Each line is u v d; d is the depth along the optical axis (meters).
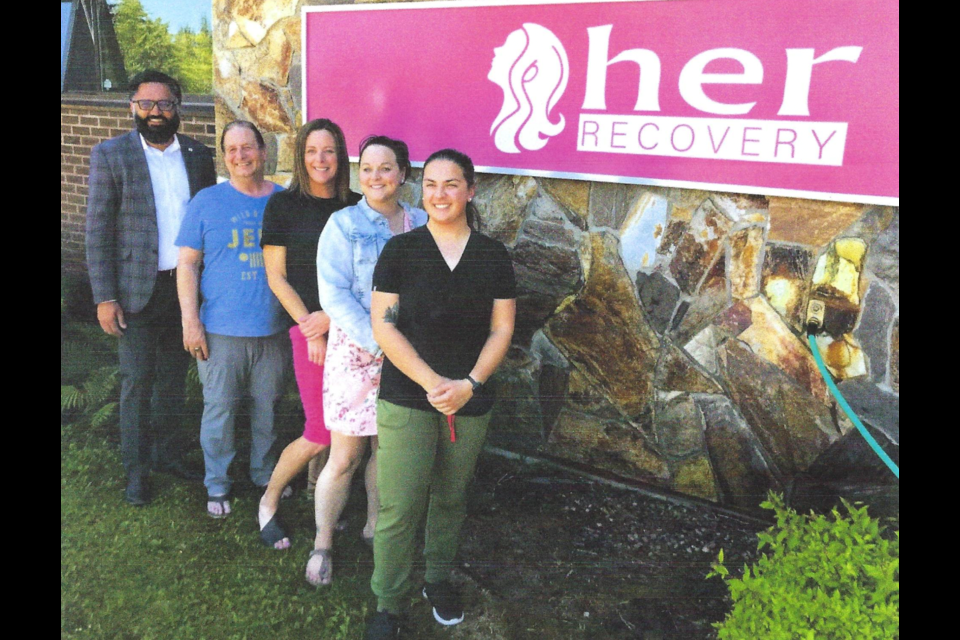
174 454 3.37
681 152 2.78
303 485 3.29
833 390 2.54
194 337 2.88
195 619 2.48
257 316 2.90
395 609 2.41
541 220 3.22
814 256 2.63
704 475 3.03
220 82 4.07
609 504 3.12
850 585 1.87
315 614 2.50
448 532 2.44
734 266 2.81
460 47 3.20
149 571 2.70
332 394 2.46
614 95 2.88
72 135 4.65
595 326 3.18
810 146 2.52
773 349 2.77
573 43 2.92
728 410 2.92
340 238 2.46
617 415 3.20
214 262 2.85
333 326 2.47
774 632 1.77
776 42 2.52
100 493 3.21
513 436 3.46
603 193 3.04
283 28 3.76
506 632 2.44
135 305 2.99
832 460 2.70
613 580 2.67
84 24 4.49
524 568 2.73
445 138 3.33
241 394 3.05
